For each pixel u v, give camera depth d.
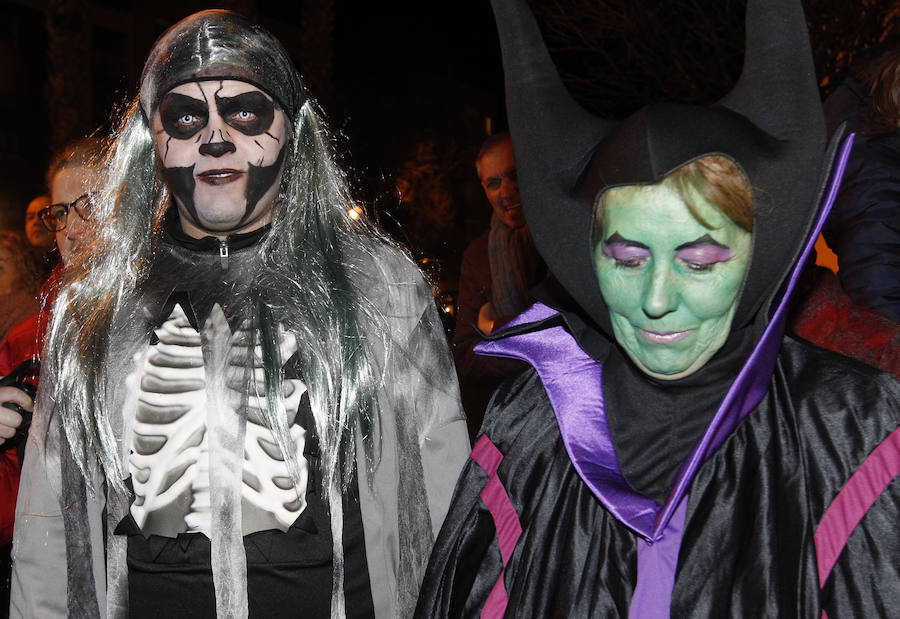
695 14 7.82
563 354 1.56
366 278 1.76
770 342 1.36
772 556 1.33
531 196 1.45
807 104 1.33
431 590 1.56
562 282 1.46
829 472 1.34
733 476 1.39
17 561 1.75
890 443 1.32
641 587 1.40
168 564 1.61
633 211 1.30
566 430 1.49
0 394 1.91
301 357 1.65
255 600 1.60
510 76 1.46
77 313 1.76
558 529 1.49
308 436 1.63
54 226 2.38
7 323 2.60
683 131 1.29
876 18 6.82
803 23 1.34
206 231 1.76
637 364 1.42
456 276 11.91
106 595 1.69
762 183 1.30
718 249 1.29
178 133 1.71
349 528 1.67
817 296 1.81
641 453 1.45
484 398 3.01
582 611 1.42
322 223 1.79
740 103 1.38
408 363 1.75
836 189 1.32
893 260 2.10
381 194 2.28
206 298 1.70
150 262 1.78
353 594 1.67
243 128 1.71
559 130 1.44
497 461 1.58
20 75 13.79
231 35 1.72
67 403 1.70
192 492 1.61
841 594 1.30
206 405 1.63
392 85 15.57
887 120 2.13
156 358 1.67
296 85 1.80
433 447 1.75
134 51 14.39
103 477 1.70
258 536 1.61
